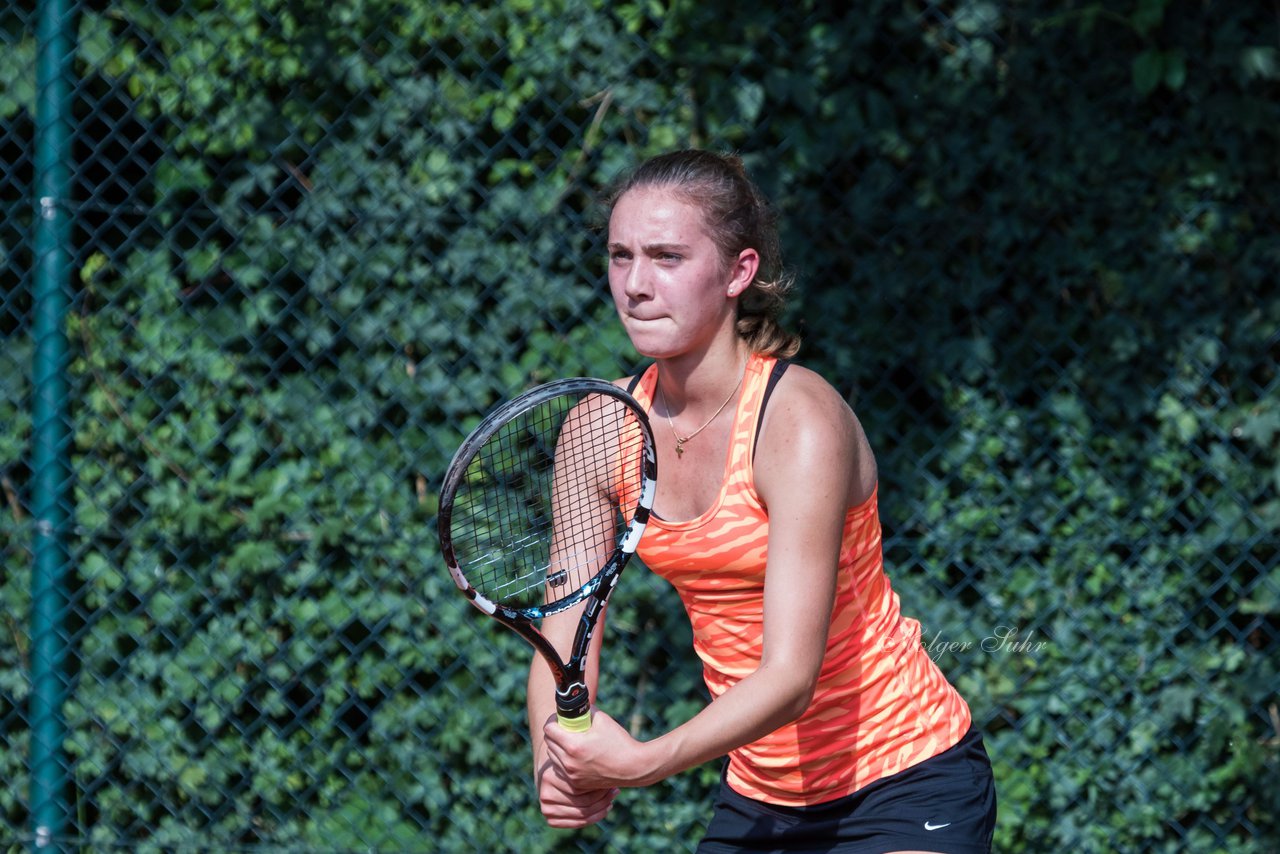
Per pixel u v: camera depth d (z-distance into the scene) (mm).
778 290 7652
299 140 13852
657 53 13812
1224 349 14000
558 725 7004
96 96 14070
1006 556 14023
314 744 14148
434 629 14172
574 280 13945
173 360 14023
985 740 13992
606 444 7953
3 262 14141
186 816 14188
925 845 7652
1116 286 13883
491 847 14078
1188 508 14094
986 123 13938
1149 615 13992
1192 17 13758
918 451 14172
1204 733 13969
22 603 14164
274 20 13734
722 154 7461
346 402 14078
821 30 13805
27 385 14148
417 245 13953
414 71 13867
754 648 7707
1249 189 13930
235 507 14109
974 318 13984
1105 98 13875
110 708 14070
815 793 7887
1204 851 14047
